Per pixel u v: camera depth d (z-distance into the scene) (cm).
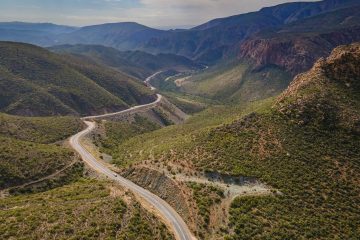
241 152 10956
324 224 8362
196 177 10569
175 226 9106
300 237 8000
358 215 8644
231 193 9625
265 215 8694
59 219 7744
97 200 9081
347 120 11394
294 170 9956
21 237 6988
